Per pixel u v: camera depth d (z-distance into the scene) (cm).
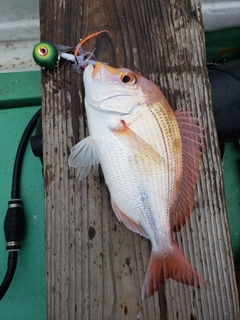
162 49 31
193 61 30
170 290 26
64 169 28
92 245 27
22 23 45
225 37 47
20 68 46
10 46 47
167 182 26
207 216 27
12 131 45
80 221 27
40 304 39
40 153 35
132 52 30
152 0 31
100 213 27
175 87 30
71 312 26
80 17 31
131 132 25
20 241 39
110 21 31
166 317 26
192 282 26
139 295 26
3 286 37
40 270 40
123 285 26
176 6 31
